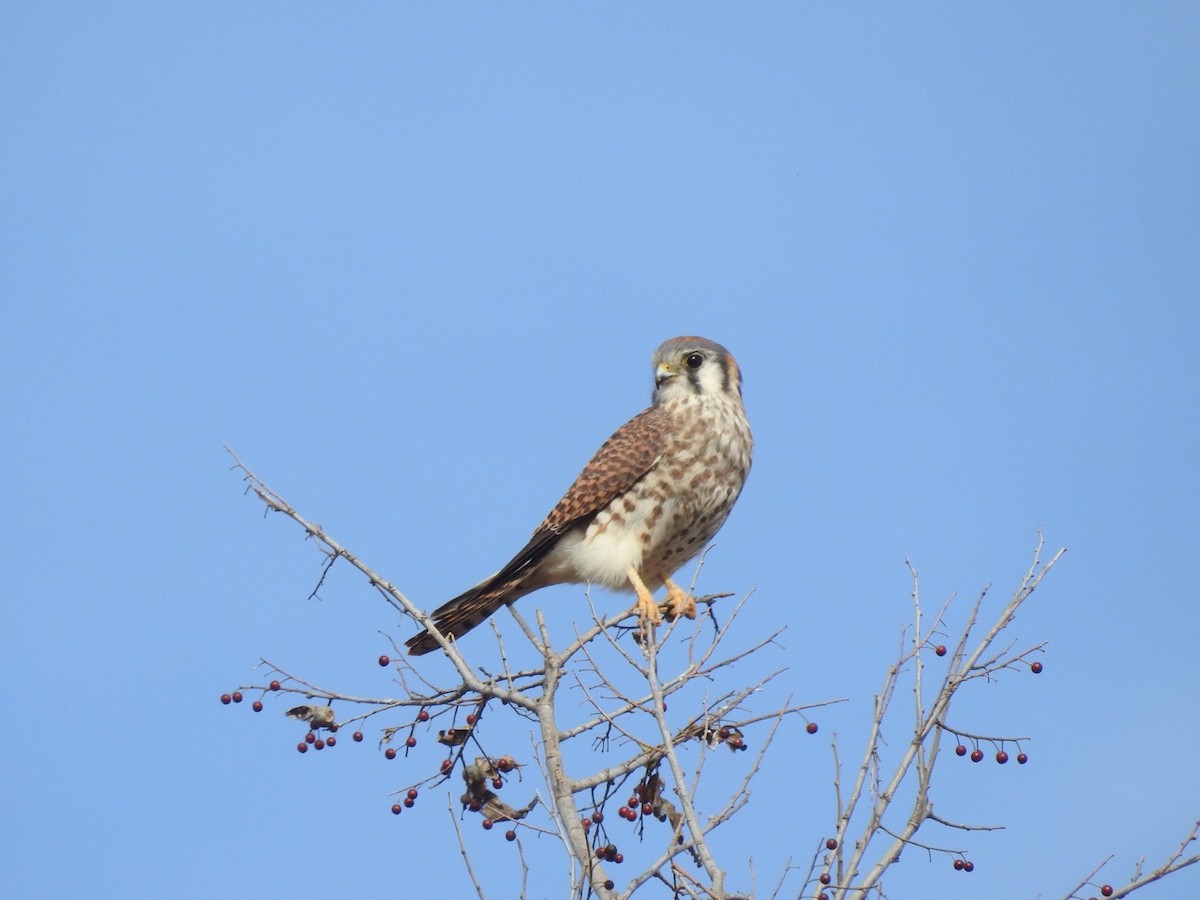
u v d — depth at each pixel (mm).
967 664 9062
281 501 10914
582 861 9023
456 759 10742
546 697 10078
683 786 8547
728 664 9844
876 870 8438
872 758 8852
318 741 11094
